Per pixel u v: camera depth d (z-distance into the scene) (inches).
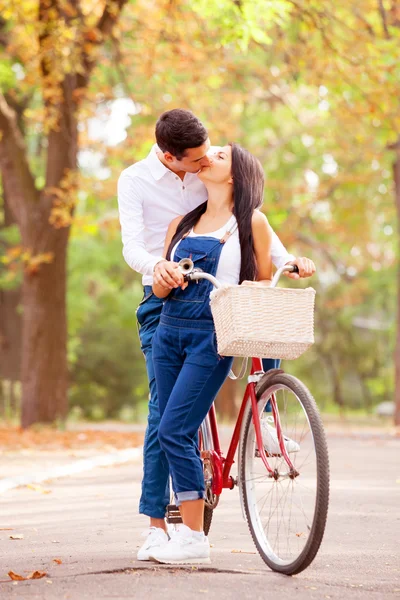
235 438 230.5
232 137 981.8
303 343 198.7
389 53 753.0
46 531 279.7
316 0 744.3
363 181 1202.6
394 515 313.9
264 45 877.2
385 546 251.8
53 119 809.5
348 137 1138.7
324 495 198.7
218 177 222.4
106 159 918.4
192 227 223.5
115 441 697.6
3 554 237.3
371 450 642.8
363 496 367.6
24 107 1214.9
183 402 216.8
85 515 317.7
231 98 957.2
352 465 515.5
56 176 844.6
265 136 1339.8
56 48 754.2
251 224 218.5
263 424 219.9
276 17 652.7
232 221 220.2
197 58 809.5
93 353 1894.7
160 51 831.1
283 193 1259.2
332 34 745.0
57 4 774.5
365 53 747.4
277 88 1203.9
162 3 792.3
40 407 838.5
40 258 826.8
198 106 906.1
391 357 2133.4
